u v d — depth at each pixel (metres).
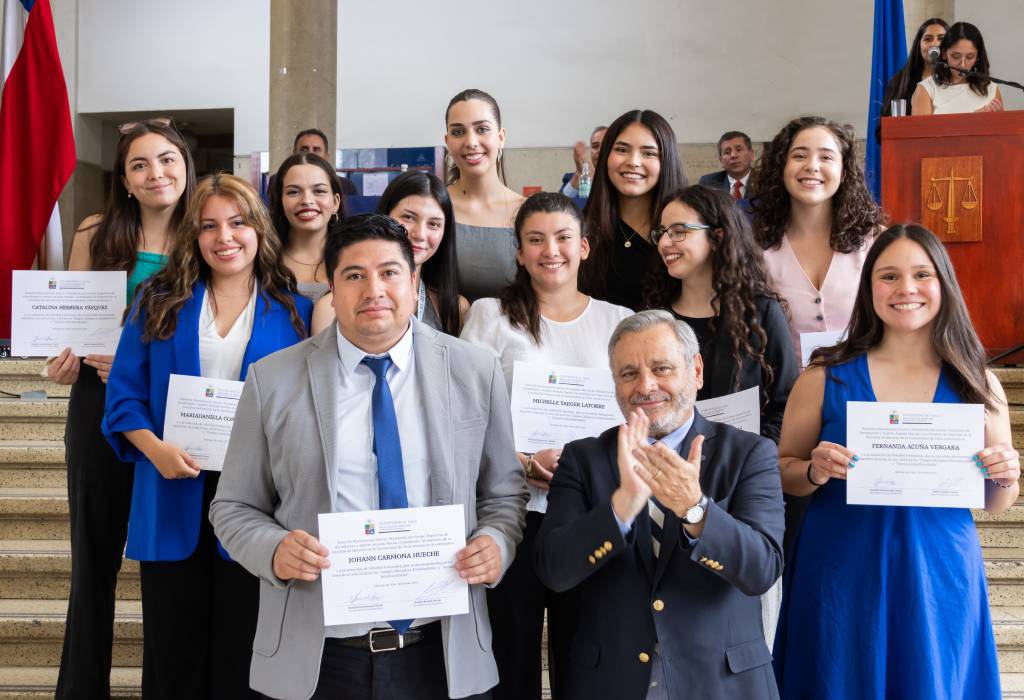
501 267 3.77
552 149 10.59
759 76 10.37
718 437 2.43
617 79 10.55
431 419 2.34
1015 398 4.39
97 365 3.21
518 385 2.84
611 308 3.14
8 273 4.69
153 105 11.06
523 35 10.66
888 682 2.60
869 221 3.51
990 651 2.62
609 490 2.39
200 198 2.92
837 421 2.72
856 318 2.80
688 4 10.44
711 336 3.10
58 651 3.68
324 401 2.30
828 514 2.71
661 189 3.53
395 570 2.18
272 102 8.21
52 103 4.77
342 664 2.27
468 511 2.36
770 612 2.96
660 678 2.27
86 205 11.27
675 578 2.28
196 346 2.86
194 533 2.80
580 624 2.38
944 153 4.48
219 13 10.98
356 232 2.28
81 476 3.19
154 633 2.83
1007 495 2.67
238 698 2.82
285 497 2.30
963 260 4.49
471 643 2.30
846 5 10.21
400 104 10.80
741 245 3.12
